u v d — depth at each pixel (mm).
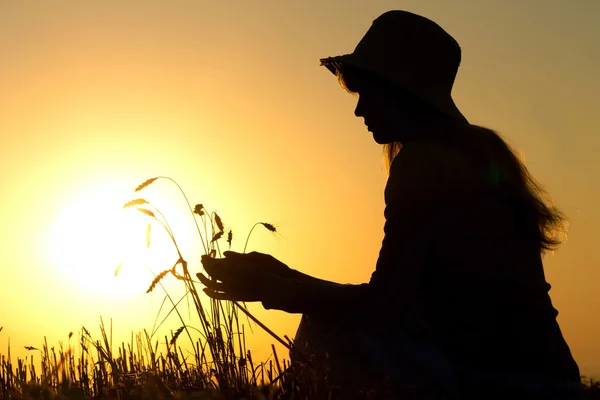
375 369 3350
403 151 3477
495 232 3299
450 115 3533
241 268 3686
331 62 3777
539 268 3434
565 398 3250
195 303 3883
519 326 3256
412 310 3346
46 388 3172
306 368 3389
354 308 3396
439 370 3250
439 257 3309
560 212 3645
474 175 3316
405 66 3613
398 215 3309
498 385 3225
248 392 3320
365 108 3734
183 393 3174
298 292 3465
